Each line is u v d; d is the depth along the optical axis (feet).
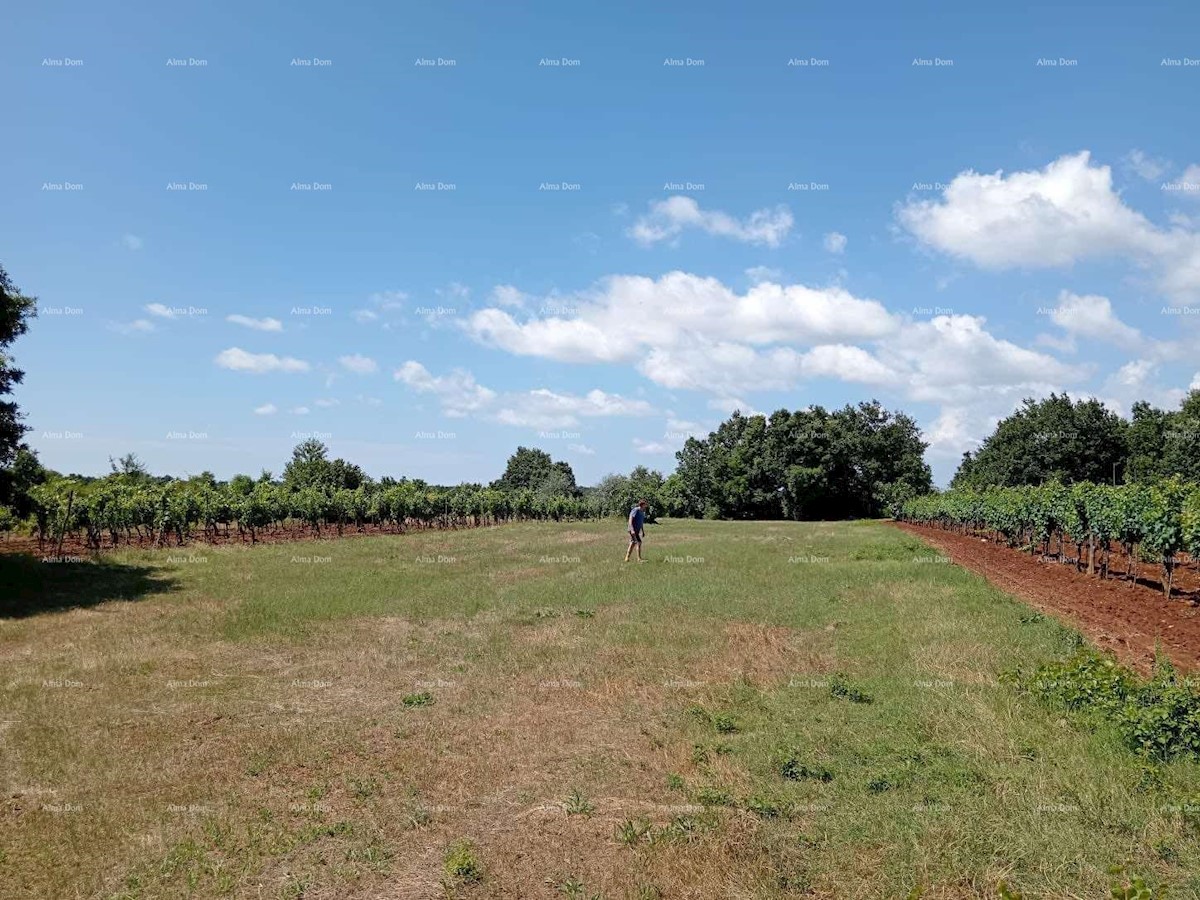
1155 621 48.55
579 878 20.98
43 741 31.09
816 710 33.35
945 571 68.44
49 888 20.98
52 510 85.61
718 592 61.21
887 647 42.47
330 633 50.42
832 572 71.31
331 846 23.16
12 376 70.54
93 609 57.21
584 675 39.81
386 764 29.09
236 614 55.06
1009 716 30.60
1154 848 20.93
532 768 28.55
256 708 35.60
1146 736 26.50
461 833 23.90
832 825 23.13
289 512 121.60
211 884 21.06
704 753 29.14
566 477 328.70
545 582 69.62
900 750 28.25
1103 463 205.77
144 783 27.48
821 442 258.16
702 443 277.23
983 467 238.48
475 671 41.29
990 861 20.75
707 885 20.42
